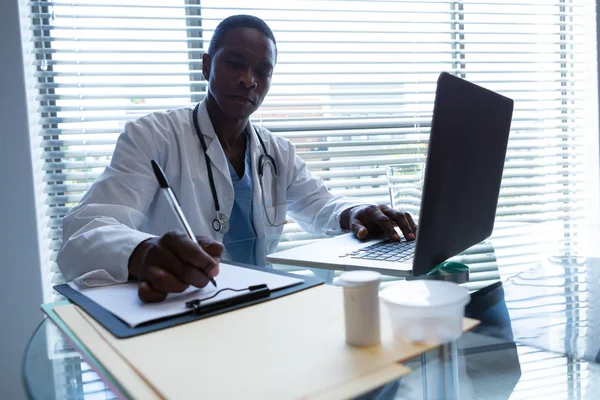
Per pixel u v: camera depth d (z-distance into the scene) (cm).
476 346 64
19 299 173
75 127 189
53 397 51
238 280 73
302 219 166
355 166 227
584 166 252
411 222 115
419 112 231
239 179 152
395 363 43
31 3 180
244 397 38
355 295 47
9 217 172
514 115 243
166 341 51
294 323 54
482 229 97
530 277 94
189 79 204
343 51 215
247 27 145
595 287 87
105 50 189
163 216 139
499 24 238
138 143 134
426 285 50
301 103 216
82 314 62
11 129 171
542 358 62
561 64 250
